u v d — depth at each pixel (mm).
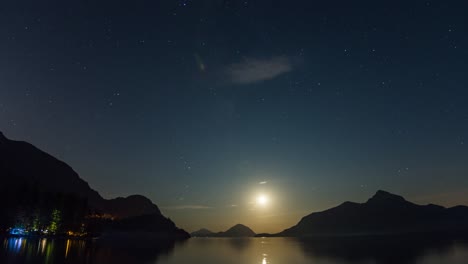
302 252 111312
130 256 73250
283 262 74312
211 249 126562
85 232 146125
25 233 115000
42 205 122625
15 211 113875
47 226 121812
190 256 85938
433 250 108375
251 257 87000
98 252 76250
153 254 87062
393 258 84250
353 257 88875
